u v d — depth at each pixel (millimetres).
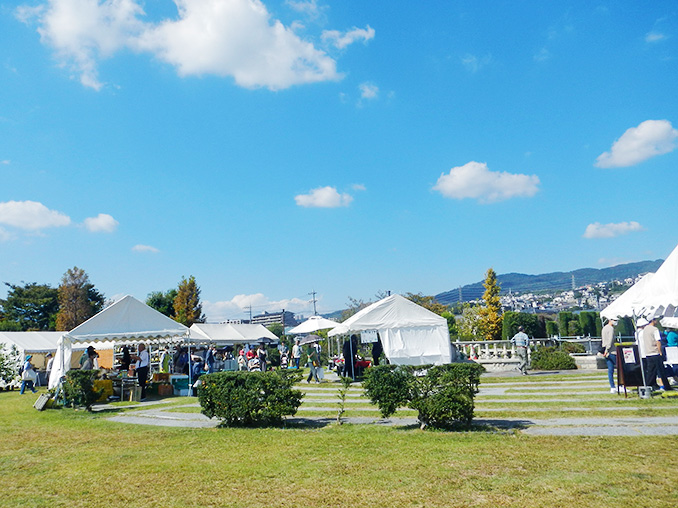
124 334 18625
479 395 15078
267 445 8922
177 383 19594
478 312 49250
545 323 42562
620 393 13883
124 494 6367
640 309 12883
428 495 5785
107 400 17641
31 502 6191
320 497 5918
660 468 6285
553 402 12773
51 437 10859
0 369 26266
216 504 5852
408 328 22750
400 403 9914
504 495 5629
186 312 66250
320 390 18609
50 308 74938
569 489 5676
